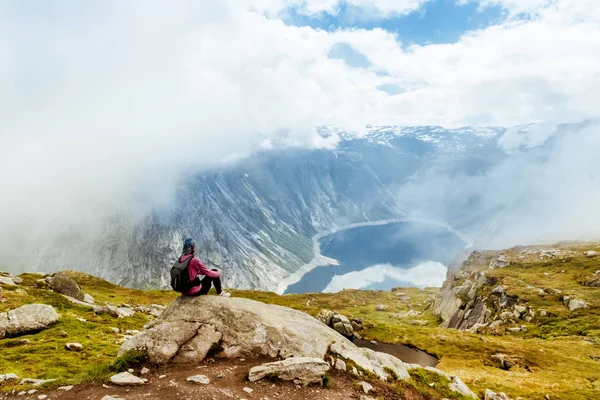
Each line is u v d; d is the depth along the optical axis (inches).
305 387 658.2
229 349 727.7
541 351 3503.9
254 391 602.2
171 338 709.3
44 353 1181.1
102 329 1739.7
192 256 800.3
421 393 828.0
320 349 808.9
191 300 800.9
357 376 770.8
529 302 5147.6
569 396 1996.8
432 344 4128.9
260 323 784.3
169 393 561.3
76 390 569.0
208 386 591.8
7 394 557.3
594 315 4448.8
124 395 552.1
